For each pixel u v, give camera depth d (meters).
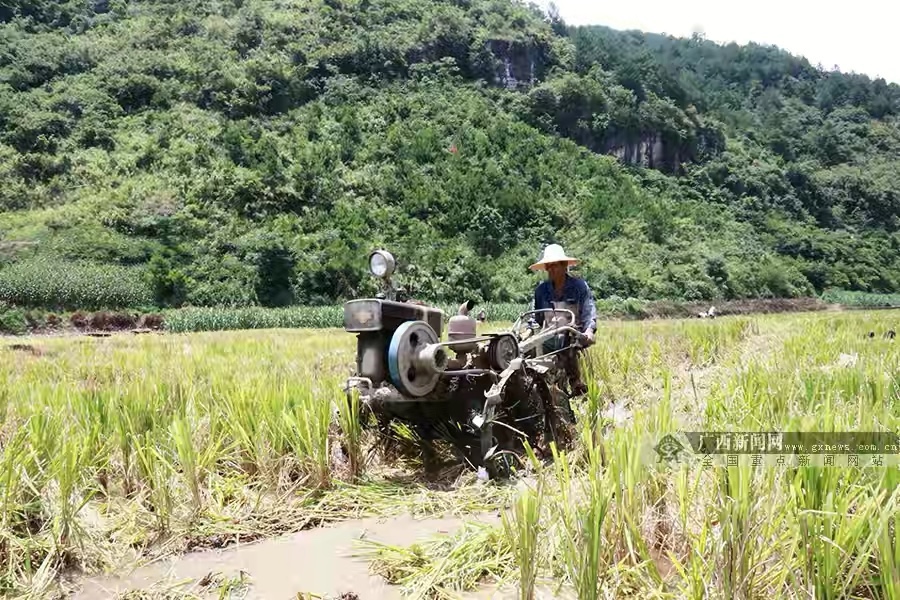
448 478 4.67
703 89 118.12
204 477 4.25
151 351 12.05
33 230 44.22
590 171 74.19
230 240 46.88
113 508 3.84
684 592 2.60
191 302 41.44
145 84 63.94
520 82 84.88
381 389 4.61
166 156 55.31
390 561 3.20
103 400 4.92
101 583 3.11
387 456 4.97
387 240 53.88
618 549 2.98
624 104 84.19
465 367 5.04
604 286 55.38
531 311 5.71
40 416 4.13
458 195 61.81
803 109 121.12
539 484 3.30
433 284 49.50
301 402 4.82
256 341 14.77
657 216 68.75
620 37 146.88
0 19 75.00
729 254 68.62
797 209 85.25
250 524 3.74
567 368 5.78
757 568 2.63
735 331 14.45
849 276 74.38
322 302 45.09
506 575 2.99
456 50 82.75
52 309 35.88
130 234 46.16
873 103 122.94
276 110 67.12
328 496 4.16
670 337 13.48
